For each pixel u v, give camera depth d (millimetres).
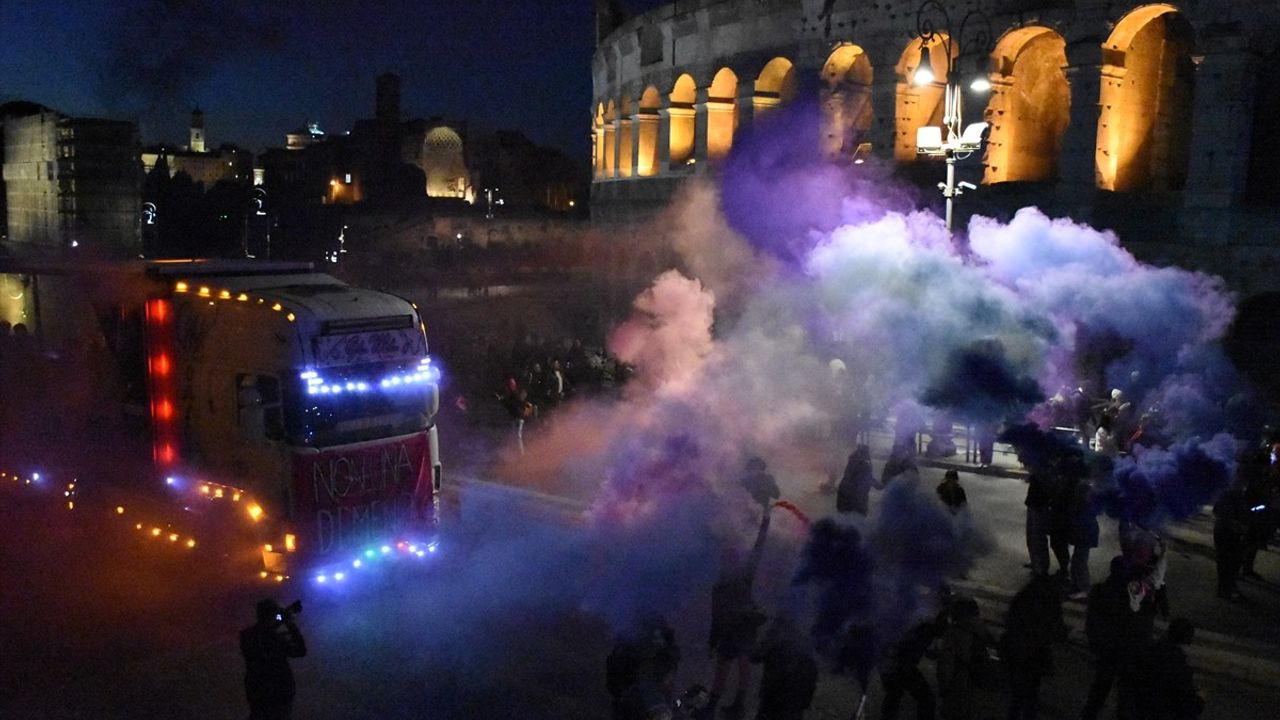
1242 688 11344
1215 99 21875
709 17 36125
